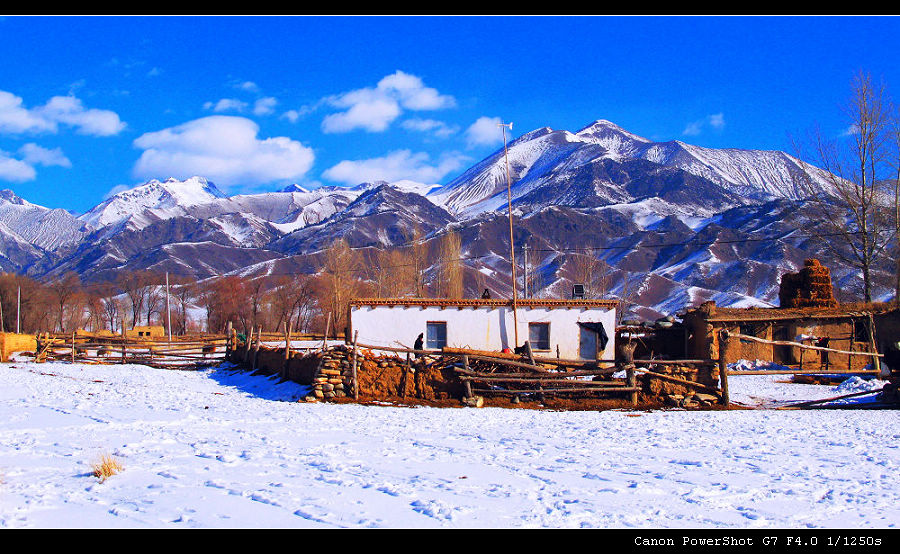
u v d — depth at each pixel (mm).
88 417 21078
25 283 102250
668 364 30250
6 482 12055
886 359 31062
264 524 9977
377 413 24531
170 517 10188
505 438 19125
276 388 32250
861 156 51688
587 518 10648
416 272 78250
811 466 15398
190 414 22406
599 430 21281
